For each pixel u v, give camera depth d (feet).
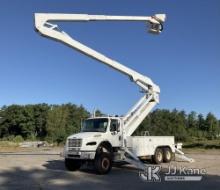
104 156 56.34
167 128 210.59
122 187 42.91
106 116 61.46
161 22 65.87
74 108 322.75
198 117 334.65
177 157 76.43
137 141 66.69
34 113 355.97
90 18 60.75
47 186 44.21
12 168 66.18
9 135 351.46
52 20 58.29
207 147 139.95
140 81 70.59
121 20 63.31
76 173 57.72
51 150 151.23
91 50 63.41
